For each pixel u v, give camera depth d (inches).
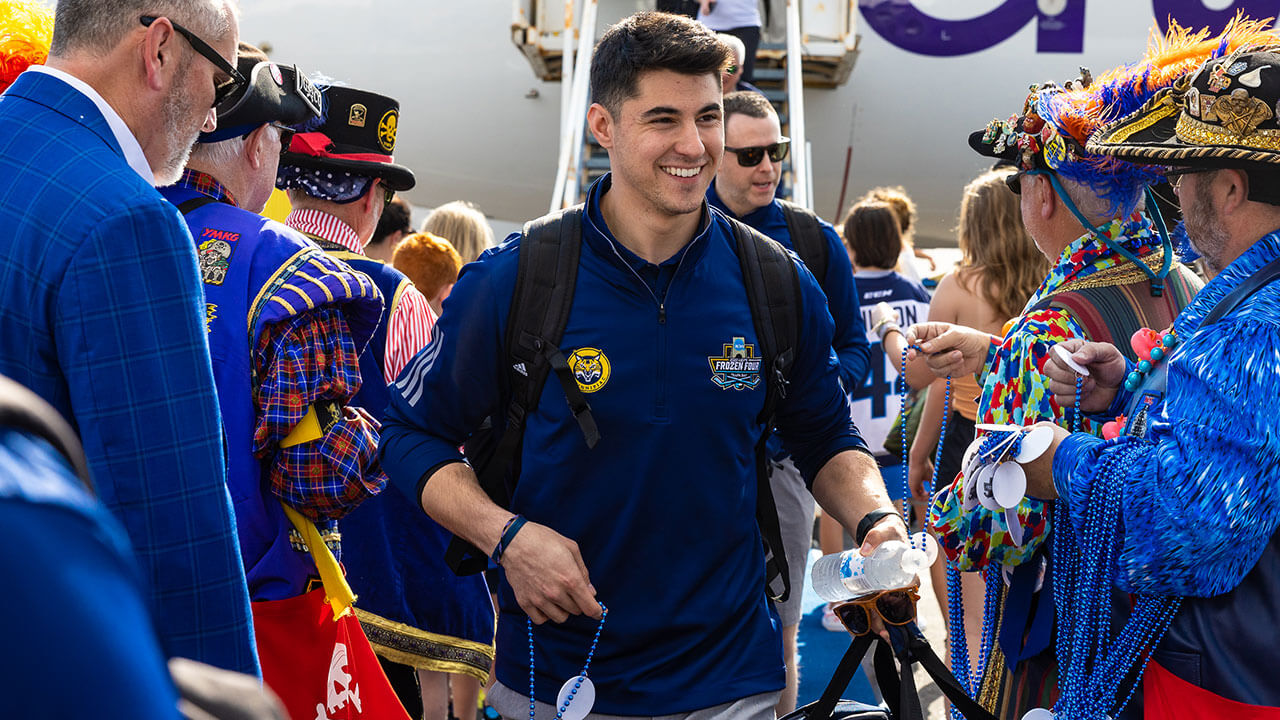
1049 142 77.6
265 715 29.3
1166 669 63.1
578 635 72.4
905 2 377.7
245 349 75.1
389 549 102.4
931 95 385.7
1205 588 60.1
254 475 75.5
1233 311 60.9
